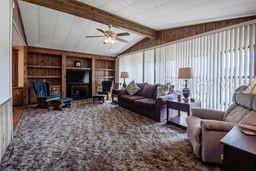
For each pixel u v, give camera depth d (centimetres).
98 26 551
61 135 329
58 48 735
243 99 243
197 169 212
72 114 509
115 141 301
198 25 505
